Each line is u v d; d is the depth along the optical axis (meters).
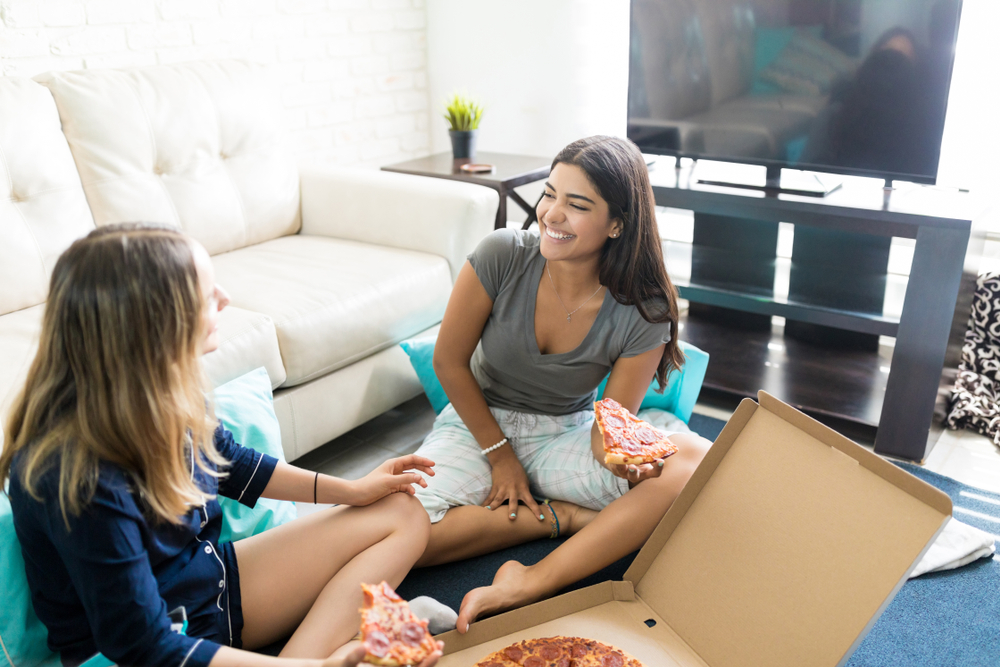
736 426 1.28
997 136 2.51
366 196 2.32
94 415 0.89
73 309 0.88
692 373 1.86
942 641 1.39
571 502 1.60
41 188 1.84
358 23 3.18
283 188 2.38
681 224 3.18
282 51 2.92
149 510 0.96
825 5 2.08
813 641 1.08
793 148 2.26
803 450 1.20
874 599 1.04
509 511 1.56
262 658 0.92
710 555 1.25
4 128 1.78
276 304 1.83
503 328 1.56
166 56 2.55
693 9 2.29
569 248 1.40
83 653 1.05
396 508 1.29
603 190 1.36
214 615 1.10
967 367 2.27
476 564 1.55
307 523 1.24
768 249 2.62
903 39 2.00
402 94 3.47
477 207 2.17
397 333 2.04
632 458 1.26
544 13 3.18
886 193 2.09
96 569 0.89
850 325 2.09
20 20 2.17
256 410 1.55
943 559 1.57
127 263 0.88
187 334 0.91
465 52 3.43
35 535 0.95
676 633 1.23
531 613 1.24
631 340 1.51
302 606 1.21
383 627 0.88
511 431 1.64
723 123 2.36
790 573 1.14
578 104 3.22
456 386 1.58
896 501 1.06
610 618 1.26
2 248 1.75
